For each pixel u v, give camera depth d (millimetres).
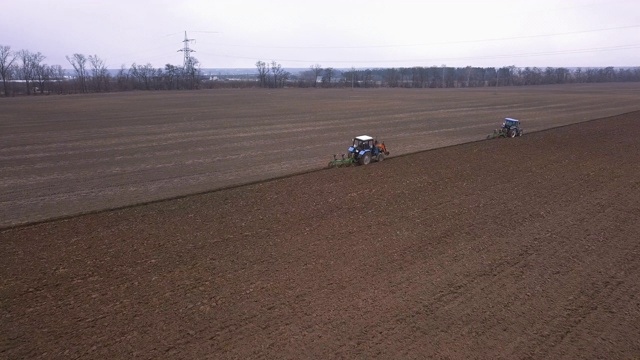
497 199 18312
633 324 9430
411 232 14578
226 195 18953
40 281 10969
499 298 10430
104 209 16953
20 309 9688
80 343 8531
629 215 16391
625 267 12141
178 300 10125
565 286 11039
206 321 9320
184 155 30094
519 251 13102
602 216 16266
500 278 11406
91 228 14781
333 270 11734
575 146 30719
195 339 8711
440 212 16656
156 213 16438
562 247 13438
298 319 9430
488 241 13852
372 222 15523
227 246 13266
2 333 8820
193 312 9656
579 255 12883
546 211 16812
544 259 12586
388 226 15133
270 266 11945
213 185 21891
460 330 9109
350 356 8242
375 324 9281
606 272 11836
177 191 20781
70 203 18938
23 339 8633
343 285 10922
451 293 10617
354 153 25531
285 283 11000
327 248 13203
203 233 14344
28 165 26906
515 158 26719
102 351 8297
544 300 10359
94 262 12078
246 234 14273
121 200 19281
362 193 19281
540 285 11070
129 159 28703
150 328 9047
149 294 10375
